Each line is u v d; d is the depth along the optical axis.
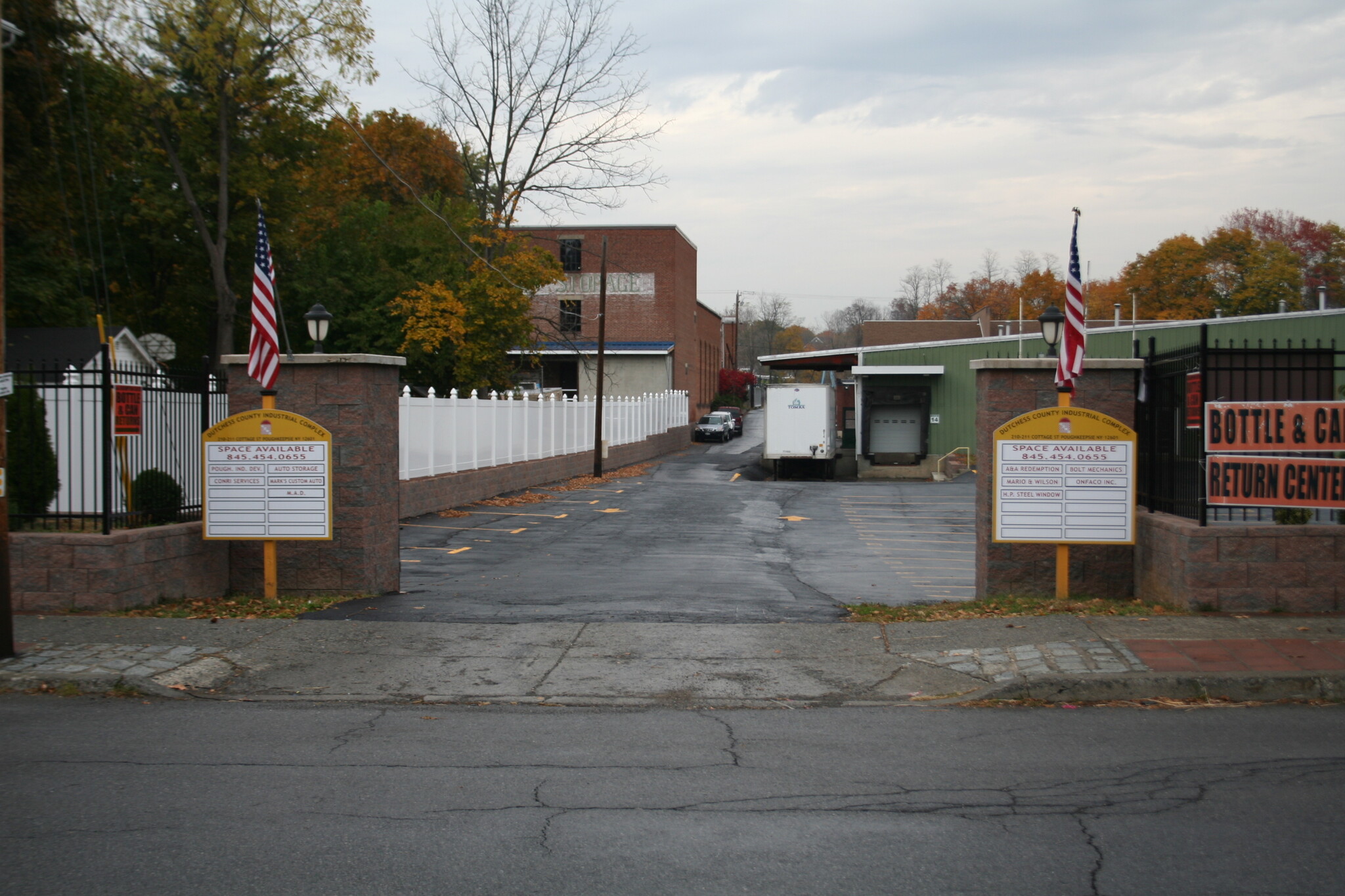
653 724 6.99
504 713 7.31
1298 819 5.08
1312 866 4.51
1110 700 7.52
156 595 10.64
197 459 11.83
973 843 4.78
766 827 4.99
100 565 10.05
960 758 6.14
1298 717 7.00
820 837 4.86
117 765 5.99
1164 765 5.96
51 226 31.66
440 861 4.56
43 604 10.09
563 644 9.20
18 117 26.34
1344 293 69.50
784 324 150.62
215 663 8.41
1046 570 11.23
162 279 41.41
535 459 32.84
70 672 7.97
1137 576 10.92
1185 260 69.19
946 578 15.34
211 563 11.49
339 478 11.61
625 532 21.17
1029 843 4.77
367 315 42.25
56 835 4.87
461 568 15.26
